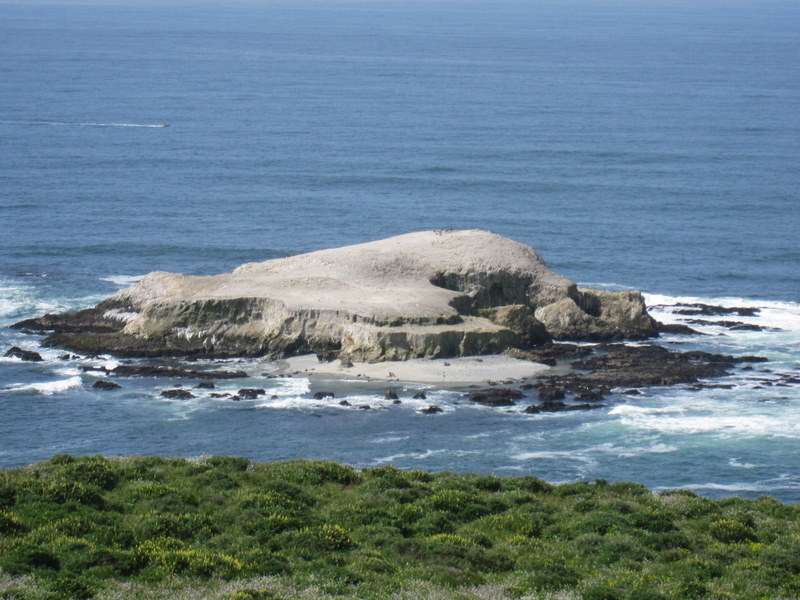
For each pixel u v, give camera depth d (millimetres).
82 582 44281
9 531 50156
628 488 64375
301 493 58656
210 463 64125
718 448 89125
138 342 115750
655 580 48125
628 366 111562
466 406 99125
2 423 93625
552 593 45906
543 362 112562
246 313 117125
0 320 125188
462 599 44594
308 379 106500
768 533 55844
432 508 57562
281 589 44969
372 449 88312
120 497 56656
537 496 62719
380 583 46031
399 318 113625
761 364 113562
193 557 47969
